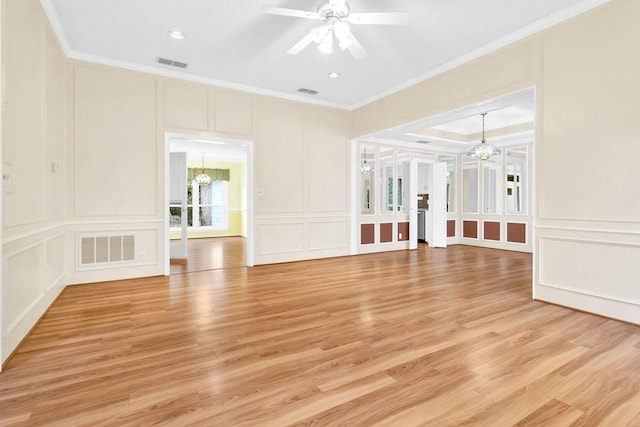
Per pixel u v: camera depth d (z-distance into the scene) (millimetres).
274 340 2529
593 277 3092
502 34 3660
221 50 4086
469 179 8469
